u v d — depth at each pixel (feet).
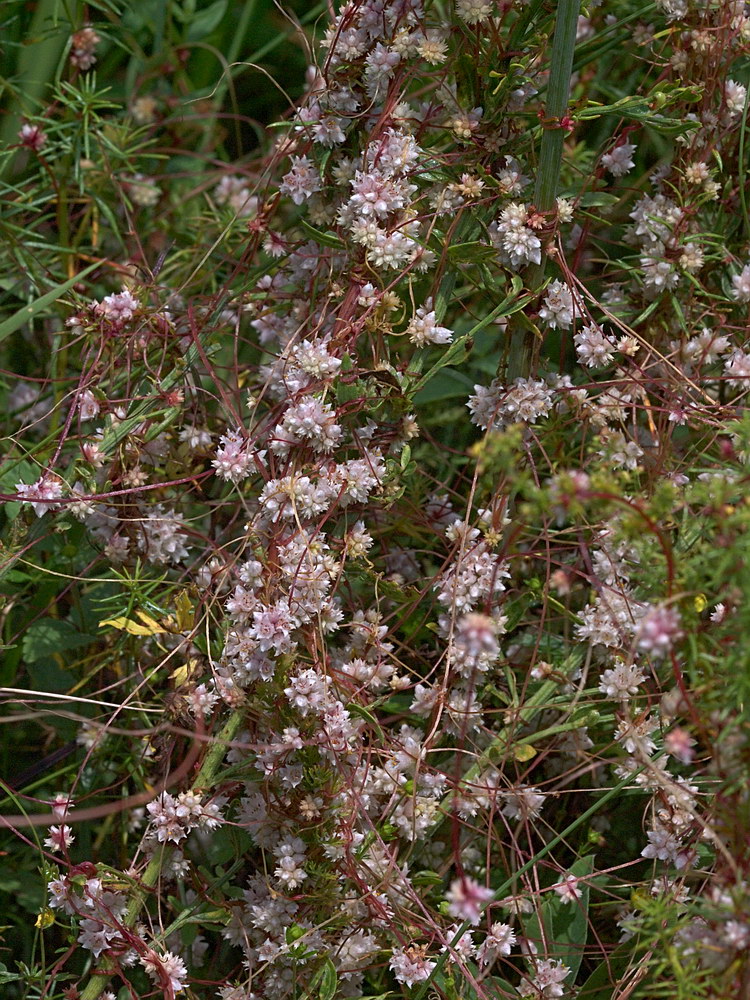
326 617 1.38
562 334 1.44
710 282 1.51
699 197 1.46
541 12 1.42
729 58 1.47
